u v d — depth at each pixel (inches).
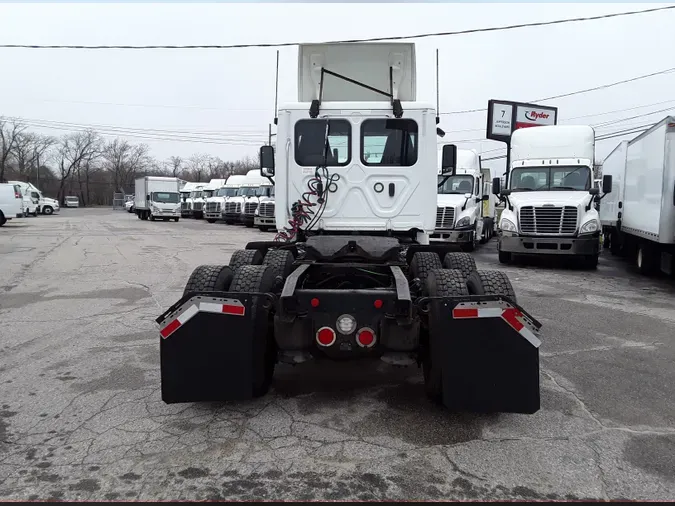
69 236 899.4
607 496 120.0
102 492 120.8
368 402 175.3
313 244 201.0
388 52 258.5
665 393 185.6
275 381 195.9
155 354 228.4
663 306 340.2
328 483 125.0
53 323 284.5
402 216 239.5
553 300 359.3
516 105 1066.7
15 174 3735.2
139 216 1758.1
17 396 179.9
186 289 175.3
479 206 761.6
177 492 121.0
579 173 557.6
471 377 148.3
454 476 128.4
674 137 388.5
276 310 167.0
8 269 491.5
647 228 441.7
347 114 237.9
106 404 172.9
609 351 237.5
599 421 161.2
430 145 237.6
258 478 127.1
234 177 1475.1
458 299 149.0
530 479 127.2
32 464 133.5
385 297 160.1
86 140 3983.8
